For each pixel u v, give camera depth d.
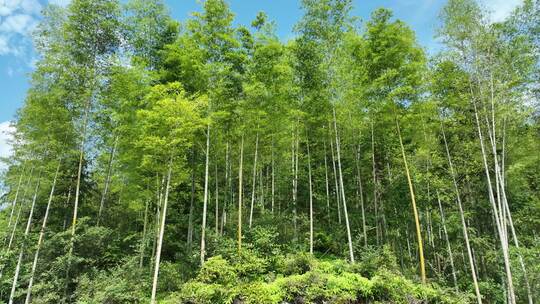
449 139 17.38
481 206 18.38
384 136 19.06
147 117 14.02
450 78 15.55
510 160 16.09
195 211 21.31
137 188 17.59
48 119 16.92
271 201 23.73
